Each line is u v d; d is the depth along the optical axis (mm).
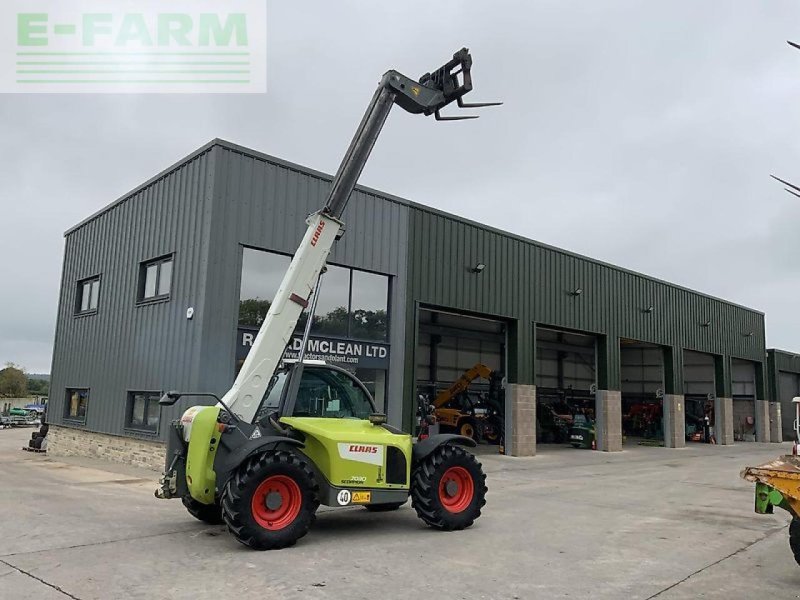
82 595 5008
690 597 5379
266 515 6629
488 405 24656
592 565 6328
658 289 26000
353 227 14953
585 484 13148
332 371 7922
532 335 19750
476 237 18188
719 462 19344
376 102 8172
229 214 12594
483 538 7445
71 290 18203
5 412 50969
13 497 9664
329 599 5055
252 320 12852
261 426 7145
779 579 5996
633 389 34344
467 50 8328
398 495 7613
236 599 4992
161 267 13969
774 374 35750
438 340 25672
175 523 7855
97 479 11969
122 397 14594
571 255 21578
